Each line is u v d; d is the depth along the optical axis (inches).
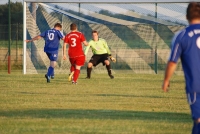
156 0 2849.4
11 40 3193.9
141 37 2871.6
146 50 2866.6
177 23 2861.7
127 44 2888.8
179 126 1032.8
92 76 2578.7
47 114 1187.9
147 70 2874.0
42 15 2829.7
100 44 2405.3
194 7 765.3
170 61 753.0
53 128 999.6
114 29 2893.7
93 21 2950.3
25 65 2787.9
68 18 2886.3
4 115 1168.2
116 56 2893.7
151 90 1823.3
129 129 992.9
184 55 755.4
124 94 1667.1
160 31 2856.8
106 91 1765.5
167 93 1724.9
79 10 2955.2
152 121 1095.6
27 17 2797.7
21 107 1315.2
